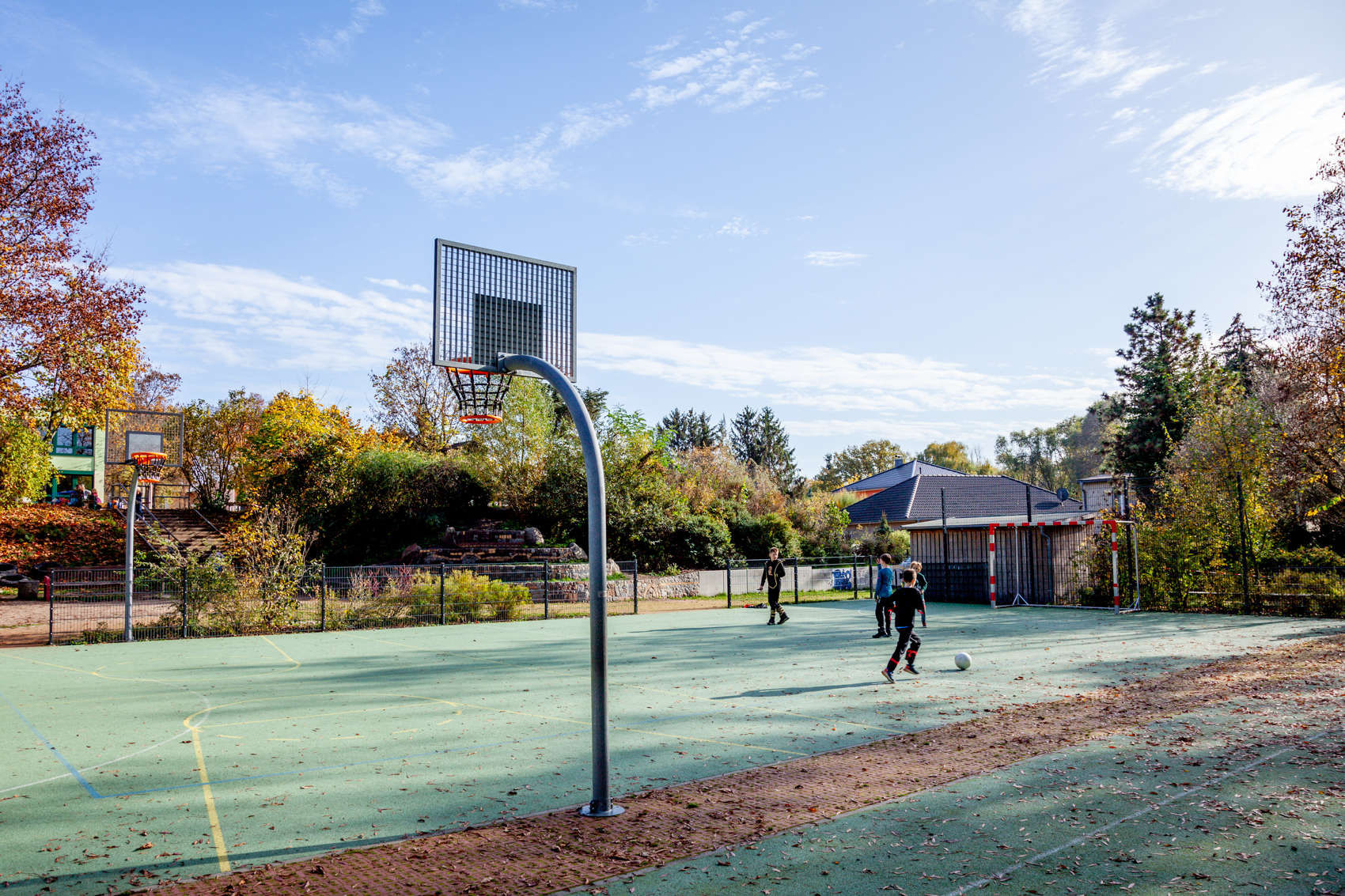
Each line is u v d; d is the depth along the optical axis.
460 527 30.94
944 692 10.05
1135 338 40.25
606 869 4.41
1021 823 5.11
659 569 31.09
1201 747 6.99
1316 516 26.39
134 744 7.63
